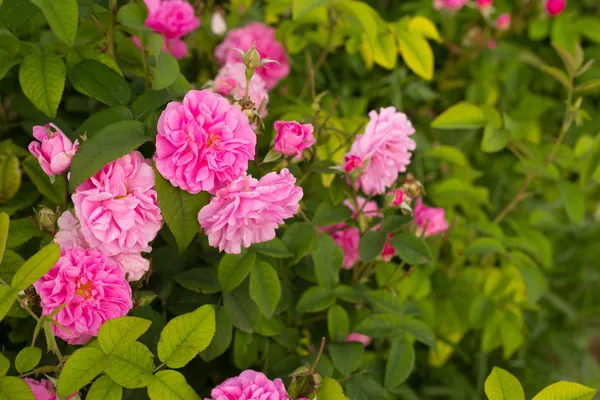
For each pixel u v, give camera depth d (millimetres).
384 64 1288
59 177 1082
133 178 962
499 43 1593
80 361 918
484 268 1421
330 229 1120
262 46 1241
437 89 1684
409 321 1118
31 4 1054
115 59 1118
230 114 963
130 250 973
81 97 1209
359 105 1367
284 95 1280
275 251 1051
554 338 1734
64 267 947
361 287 1144
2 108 1206
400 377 1098
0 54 1065
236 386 954
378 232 1092
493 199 1588
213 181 960
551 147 1323
